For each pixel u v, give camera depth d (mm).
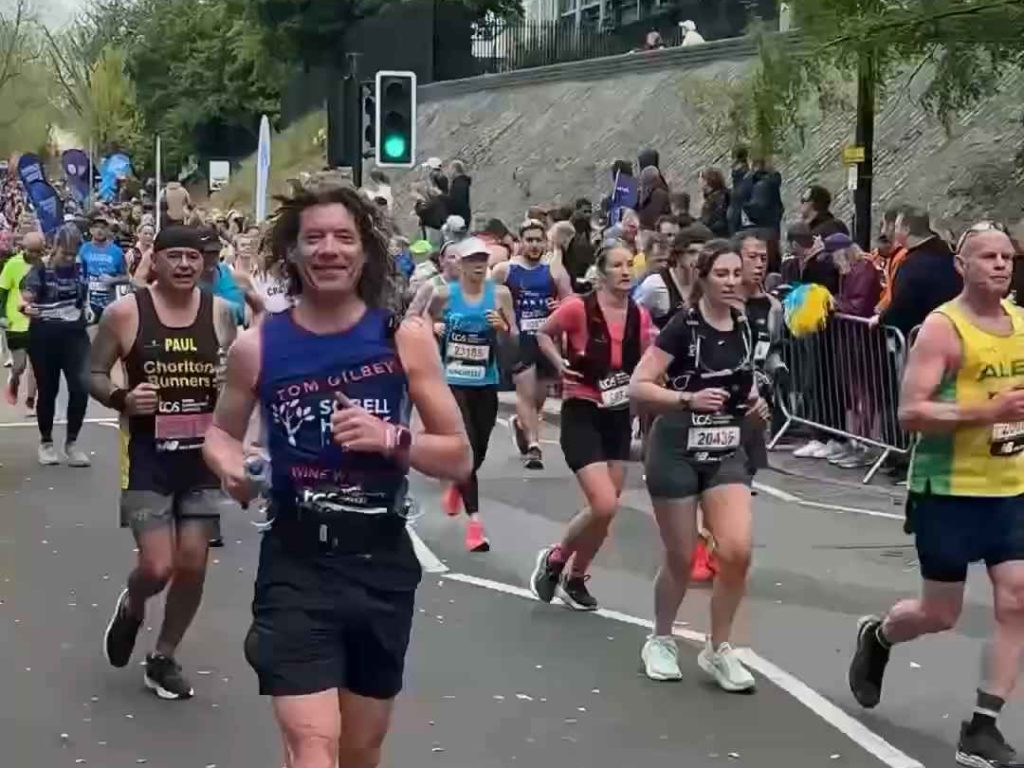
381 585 4043
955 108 14234
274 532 4059
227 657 7293
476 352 9867
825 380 13008
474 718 6371
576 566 8242
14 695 6672
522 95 36125
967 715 6449
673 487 6688
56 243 13289
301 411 4008
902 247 11930
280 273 4113
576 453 7988
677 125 28500
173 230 6363
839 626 7957
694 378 6574
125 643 6930
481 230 16250
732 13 35562
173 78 63562
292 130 49375
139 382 6387
